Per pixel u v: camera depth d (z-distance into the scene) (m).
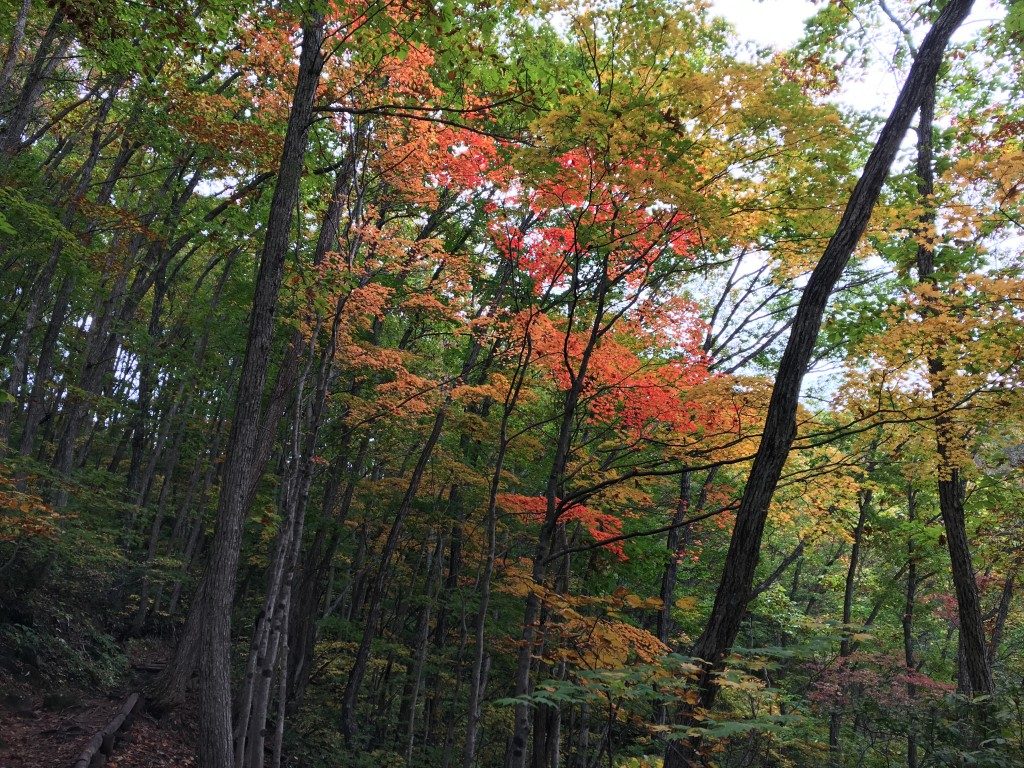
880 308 10.38
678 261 12.27
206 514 20.38
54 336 13.81
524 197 8.20
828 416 8.31
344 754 13.38
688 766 5.23
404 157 9.48
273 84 11.38
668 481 17.08
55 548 11.49
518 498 9.98
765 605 18.80
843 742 11.88
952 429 7.90
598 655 4.91
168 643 17.38
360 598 19.78
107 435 26.00
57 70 13.51
